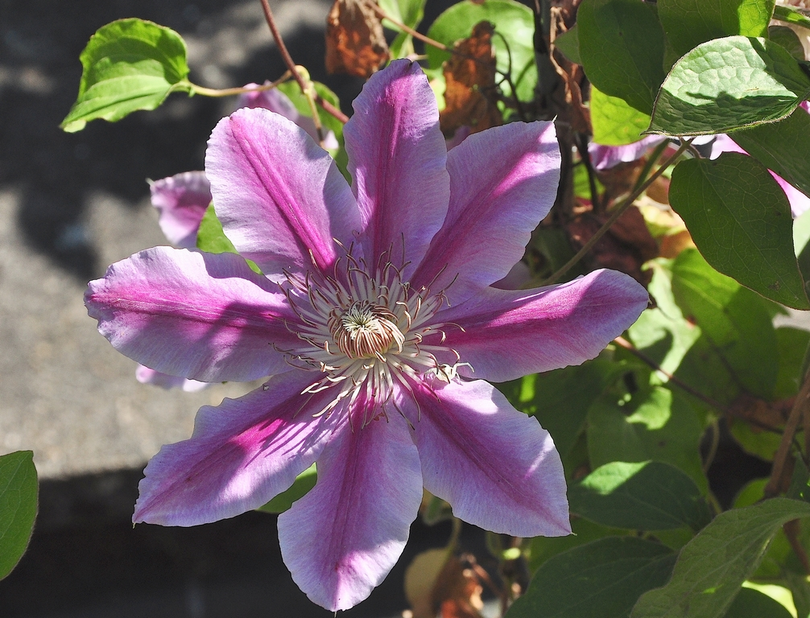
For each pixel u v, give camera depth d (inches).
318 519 10.6
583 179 16.0
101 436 28.2
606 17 11.2
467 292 11.2
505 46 15.3
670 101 9.3
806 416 12.6
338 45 15.0
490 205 11.0
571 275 13.8
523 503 10.2
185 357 11.0
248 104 15.2
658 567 12.0
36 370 29.2
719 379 15.1
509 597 18.7
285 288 11.4
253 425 11.0
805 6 11.5
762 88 9.5
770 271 10.9
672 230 15.1
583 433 15.4
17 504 10.9
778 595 15.0
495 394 10.8
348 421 11.3
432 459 10.8
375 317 11.3
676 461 13.9
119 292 10.7
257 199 11.1
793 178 10.3
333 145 15.5
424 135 11.0
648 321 15.1
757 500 15.6
